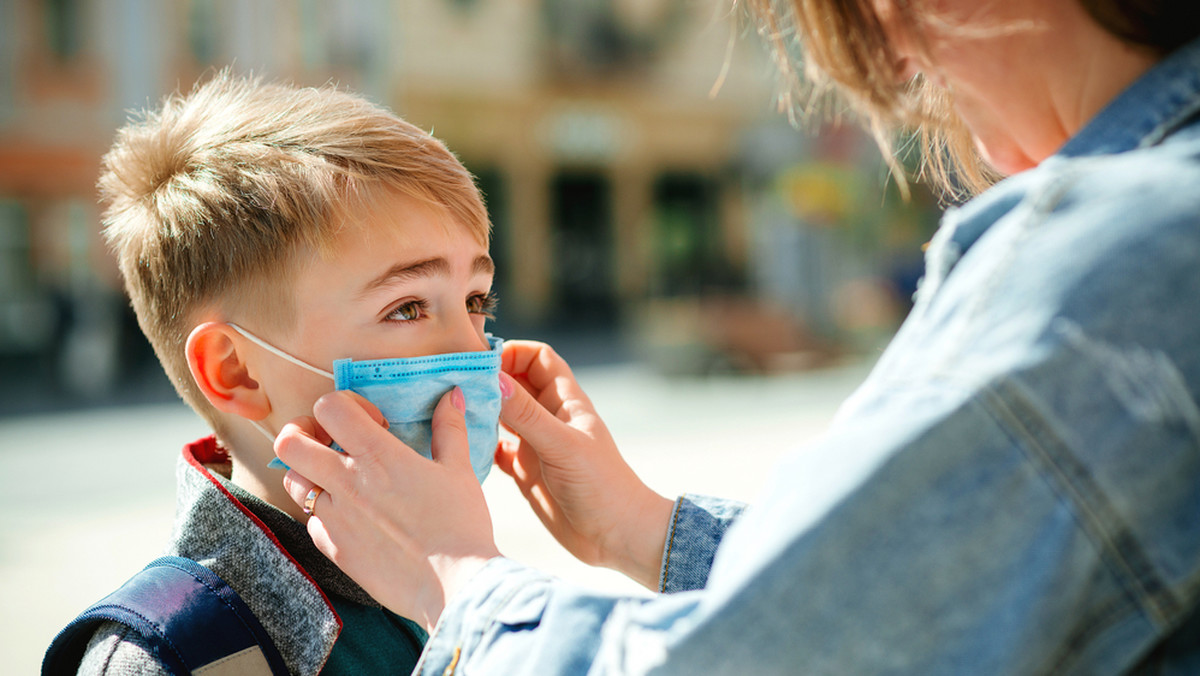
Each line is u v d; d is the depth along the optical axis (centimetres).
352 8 1741
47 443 956
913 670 68
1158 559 67
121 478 762
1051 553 67
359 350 126
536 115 2153
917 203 1641
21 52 1546
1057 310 69
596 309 2339
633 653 76
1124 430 67
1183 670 71
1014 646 67
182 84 1612
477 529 101
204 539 123
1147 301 68
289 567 121
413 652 133
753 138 2139
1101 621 69
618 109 2247
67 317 1449
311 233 125
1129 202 71
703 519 139
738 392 1167
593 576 449
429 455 127
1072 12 83
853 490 70
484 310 152
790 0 99
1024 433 68
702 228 2412
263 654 114
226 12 1630
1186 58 79
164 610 111
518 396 134
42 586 477
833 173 1588
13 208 1559
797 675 70
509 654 87
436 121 2011
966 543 68
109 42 1582
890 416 72
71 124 1583
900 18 92
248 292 128
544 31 2103
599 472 139
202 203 131
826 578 69
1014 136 93
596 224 2352
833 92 120
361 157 128
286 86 150
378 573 102
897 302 1627
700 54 2283
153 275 137
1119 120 80
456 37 1995
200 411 140
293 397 128
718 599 72
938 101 119
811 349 1309
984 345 71
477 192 139
